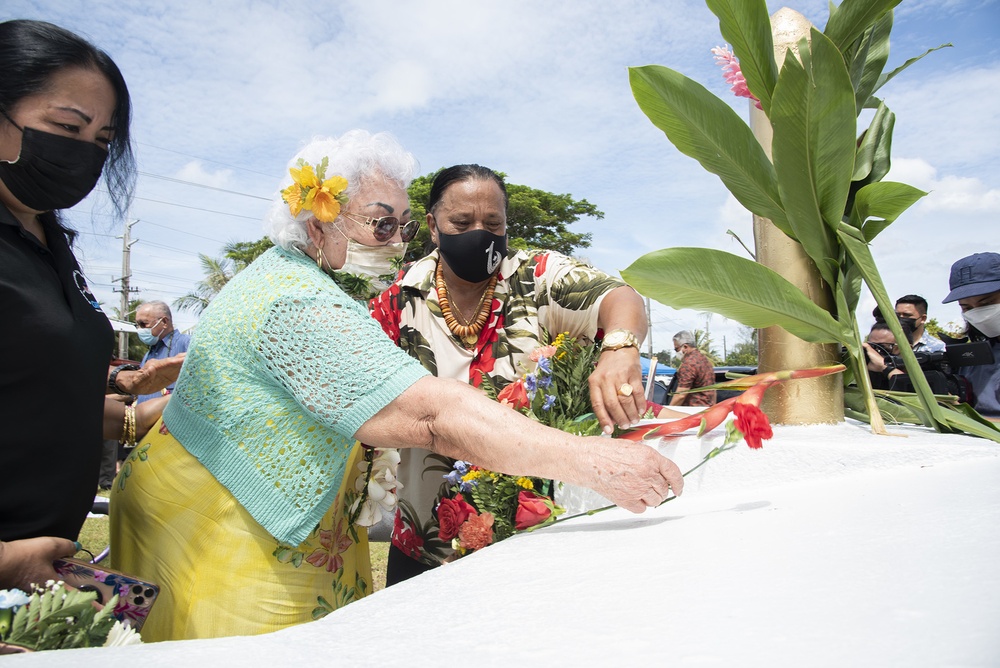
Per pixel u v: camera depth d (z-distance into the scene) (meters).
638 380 1.63
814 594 0.73
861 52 1.96
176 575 1.38
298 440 1.36
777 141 1.77
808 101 1.71
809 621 0.66
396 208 1.51
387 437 1.28
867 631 0.61
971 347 2.99
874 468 1.51
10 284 1.17
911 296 3.74
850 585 0.74
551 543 1.22
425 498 2.01
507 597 0.89
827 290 1.96
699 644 0.64
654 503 1.25
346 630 0.81
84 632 0.95
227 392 1.36
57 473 1.23
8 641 0.90
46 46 1.25
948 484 1.25
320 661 0.69
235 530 1.38
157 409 1.79
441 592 0.96
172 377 2.07
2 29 1.27
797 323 1.79
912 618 0.62
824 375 1.85
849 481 1.42
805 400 1.91
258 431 1.36
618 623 0.73
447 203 2.02
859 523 1.02
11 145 1.24
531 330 2.05
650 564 0.96
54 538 1.17
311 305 1.29
